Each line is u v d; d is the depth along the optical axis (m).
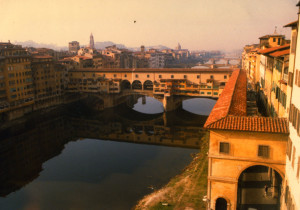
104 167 67.19
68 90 137.12
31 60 118.31
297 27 28.56
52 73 127.81
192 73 117.69
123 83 135.75
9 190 56.81
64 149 81.69
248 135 32.06
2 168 68.56
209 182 34.41
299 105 26.16
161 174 61.84
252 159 32.31
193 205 40.81
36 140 90.00
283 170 31.45
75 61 151.50
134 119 117.31
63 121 113.62
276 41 79.38
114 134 97.12
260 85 75.88
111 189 55.50
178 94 119.38
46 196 53.72
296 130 26.83
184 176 56.47
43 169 67.00
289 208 27.94
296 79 28.14
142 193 53.22
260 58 77.44
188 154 74.44
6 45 113.44
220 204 36.09
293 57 30.61
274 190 38.09
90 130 102.19
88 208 48.62
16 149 81.75
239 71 102.00
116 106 133.88
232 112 36.94
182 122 110.50
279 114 41.12
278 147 31.34
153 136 93.56
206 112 124.06
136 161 70.56
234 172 33.28
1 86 99.31
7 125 99.25
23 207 50.03
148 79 125.12
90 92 134.25
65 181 60.06
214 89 114.00
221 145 33.19
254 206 36.28
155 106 139.38
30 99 113.12
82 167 67.69
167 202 43.56
